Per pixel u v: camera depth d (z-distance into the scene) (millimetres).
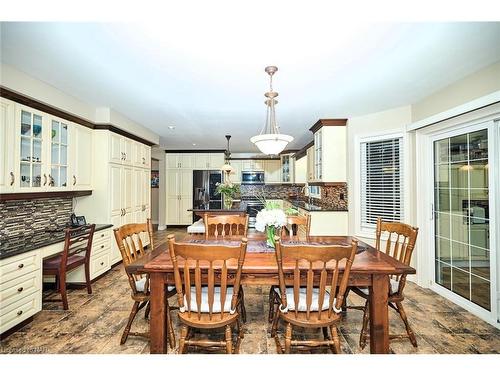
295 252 1478
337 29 1670
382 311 1675
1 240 2445
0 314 1915
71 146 3055
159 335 1673
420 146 3053
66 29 1646
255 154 7785
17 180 2312
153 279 1680
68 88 2703
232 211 4250
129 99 3053
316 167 4328
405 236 2033
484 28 1654
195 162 7105
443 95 2676
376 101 3080
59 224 3225
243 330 2129
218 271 1701
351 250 1473
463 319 2314
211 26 1627
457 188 2668
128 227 2105
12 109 2258
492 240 2262
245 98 2975
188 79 2445
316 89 2699
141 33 1695
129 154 4109
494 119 2221
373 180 3613
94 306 2555
